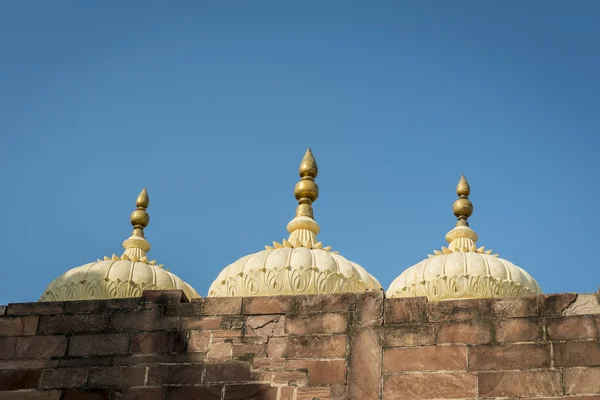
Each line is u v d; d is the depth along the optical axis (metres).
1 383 22.72
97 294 26.38
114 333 22.91
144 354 22.59
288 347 22.16
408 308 22.08
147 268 27.12
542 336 21.23
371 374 21.58
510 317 21.53
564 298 21.48
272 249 25.69
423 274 25.84
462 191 28.50
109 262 26.95
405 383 21.36
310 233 26.59
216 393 21.95
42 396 22.48
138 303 23.17
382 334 21.92
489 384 21.02
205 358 22.33
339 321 22.25
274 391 21.78
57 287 26.48
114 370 22.53
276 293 24.55
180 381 22.20
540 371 20.94
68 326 23.14
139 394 22.20
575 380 20.73
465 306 21.84
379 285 26.20
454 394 21.08
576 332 21.12
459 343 21.52
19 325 23.30
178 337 22.64
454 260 25.83
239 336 22.45
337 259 25.34
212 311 22.83
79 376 22.59
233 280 25.03
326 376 21.75
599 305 21.30
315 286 24.53
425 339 21.70
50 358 22.86
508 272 25.69
